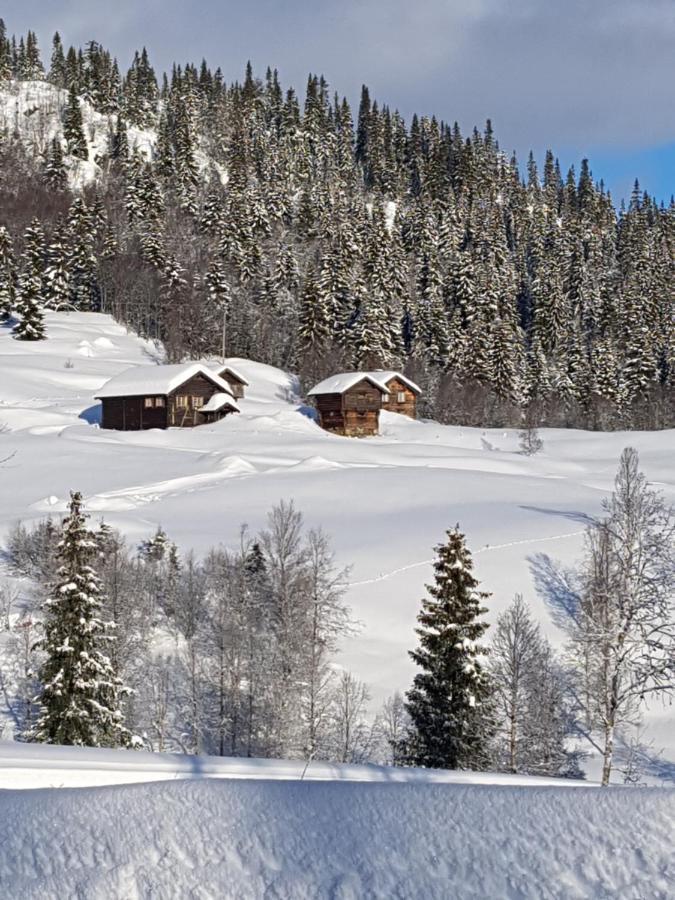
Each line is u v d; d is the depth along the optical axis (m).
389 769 10.51
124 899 4.72
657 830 4.83
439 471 64.38
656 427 116.50
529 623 33.09
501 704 31.16
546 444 92.25
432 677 27.83
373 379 94.75
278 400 111.62
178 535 46.12
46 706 26.06
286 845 5.08
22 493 57.69
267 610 34.88
